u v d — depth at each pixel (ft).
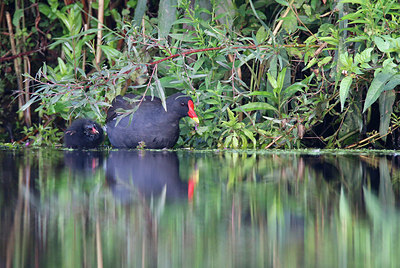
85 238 14.05
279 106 37.86
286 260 12.19
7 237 14.15
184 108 37.11
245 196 19.70
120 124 37.70
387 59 32.86
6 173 25.40
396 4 33.68
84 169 26.89
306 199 19.17
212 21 38.93
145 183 22.57
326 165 28.43
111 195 19.81
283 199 19.20
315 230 14.90
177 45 38.81
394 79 32.53
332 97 37.11
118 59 37.93
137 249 13.08
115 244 13.43
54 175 24.79
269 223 15.58
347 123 39.52
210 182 22.91
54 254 12.66
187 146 40.50
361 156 33.17
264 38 39.86
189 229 14.88
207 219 16.05
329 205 18.16
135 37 37.78
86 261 12.21
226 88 39.91
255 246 13.33
